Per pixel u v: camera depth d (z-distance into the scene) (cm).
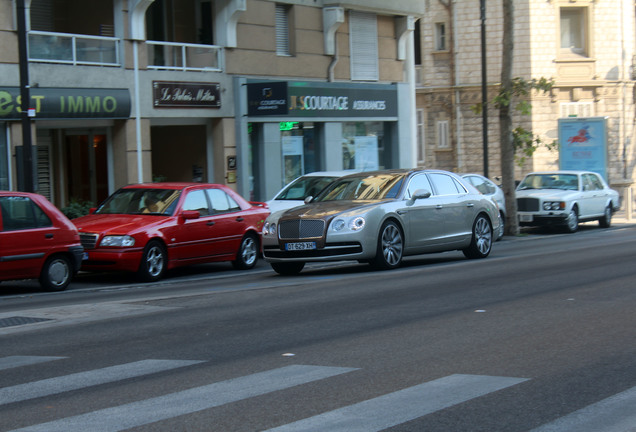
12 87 2338
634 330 1024
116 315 1259
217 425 665
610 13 4853
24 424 684
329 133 3416
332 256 1705
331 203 1805
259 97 3003
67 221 1688
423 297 1344
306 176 2308
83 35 2561
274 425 660
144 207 1909
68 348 1012
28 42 2411
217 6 3012
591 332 1017
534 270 1697
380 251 1744
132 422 679
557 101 4800
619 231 3139
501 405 705
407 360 885
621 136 4900
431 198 1895
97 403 744
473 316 1148
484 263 1881
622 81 4884
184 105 2859
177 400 745
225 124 3012
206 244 1931
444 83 4828
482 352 916
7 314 1295
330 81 3431
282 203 2206
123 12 2670
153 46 2781
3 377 864
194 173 3094
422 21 4838
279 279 1727
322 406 713
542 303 1246
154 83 2761
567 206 3084
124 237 1752
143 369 880
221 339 1037
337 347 965
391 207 1777
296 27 3297
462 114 4812
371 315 1183
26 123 1877
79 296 1554
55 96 2430
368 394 749
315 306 1285
